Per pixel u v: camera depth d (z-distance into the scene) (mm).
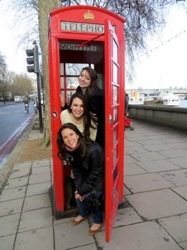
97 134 2572
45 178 4148
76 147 2182
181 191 3334
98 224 2480
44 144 6371
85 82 2496
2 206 3217
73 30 2516
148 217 2711
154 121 10312
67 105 2887
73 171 2373
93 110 2494
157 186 3521
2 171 4664
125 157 5078
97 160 2197
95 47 3039
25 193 3584
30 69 8727
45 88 6082
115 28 2631
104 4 9734
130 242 2303
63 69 3461
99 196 2312
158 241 2299
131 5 9523
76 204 2879
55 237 2461
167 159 4828
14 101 78750
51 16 2467
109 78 2014
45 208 3088
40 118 9719
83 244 2322
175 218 2674
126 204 2994
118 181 2879
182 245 2230
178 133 7727
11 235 2545
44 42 5840
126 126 8836
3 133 11023
